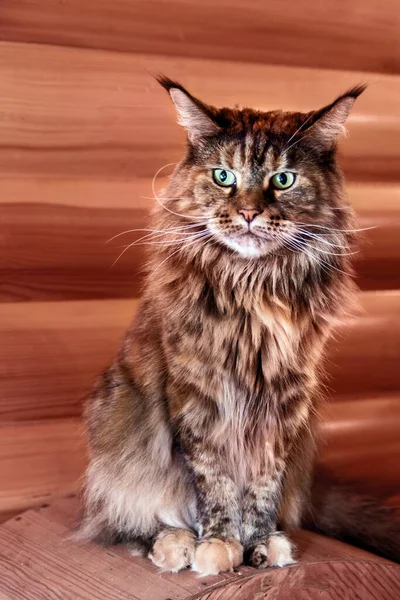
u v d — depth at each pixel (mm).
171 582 1089
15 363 1363
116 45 1358
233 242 1134
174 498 1202
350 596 1100
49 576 1128
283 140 1156
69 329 1379
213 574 1098
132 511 1196
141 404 1206
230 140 1155
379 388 1514
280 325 1148
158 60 1376
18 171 1338
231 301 1151
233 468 1177
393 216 1493
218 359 1145
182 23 1381
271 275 1153
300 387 1170
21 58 1322
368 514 1276
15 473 1382
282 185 1154
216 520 1160
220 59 1403
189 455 1163
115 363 1263
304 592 1083
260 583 1068
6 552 1188
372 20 1465
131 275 1396
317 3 1436
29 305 1361
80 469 1400
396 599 1123
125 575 1113
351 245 1197
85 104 1354
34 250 1354
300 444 1248
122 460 1206
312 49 1443
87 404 1263
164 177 1395
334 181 1183
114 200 1379
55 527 1247
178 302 1154
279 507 1204
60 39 1335
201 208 1153
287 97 1438
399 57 1487
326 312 1179
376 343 1504
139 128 1376
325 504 1291
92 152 1363
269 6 1414
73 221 1365
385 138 1483
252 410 1161
